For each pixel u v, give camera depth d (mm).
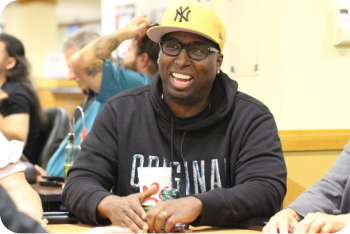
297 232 1840
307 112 2855
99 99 3145
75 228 2006
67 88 6750
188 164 2209
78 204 2033
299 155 2822
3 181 2008
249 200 1999
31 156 4230
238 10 2893
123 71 3123
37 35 8641
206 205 1899
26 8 8625
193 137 2232
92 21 8641
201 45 2156
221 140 2229
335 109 2869
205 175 2201
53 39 8703
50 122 4340
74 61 3074
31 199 1981
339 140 2832
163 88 2244
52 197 2406
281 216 1942
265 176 2100
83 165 2186
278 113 2848
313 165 2832
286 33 2834
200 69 2158
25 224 861
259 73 2857
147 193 1935
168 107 2250
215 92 2285
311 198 2072
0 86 3965
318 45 2852
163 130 2240
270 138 2189
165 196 1970
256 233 1911
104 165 2199
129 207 1888
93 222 1999
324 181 2148
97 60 3066
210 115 2266
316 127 2855
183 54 2150
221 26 2223
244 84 2898
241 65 2902
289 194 2814
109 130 2254
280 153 2195
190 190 2193
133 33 3135
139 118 2270
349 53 2871
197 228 2027
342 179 2131
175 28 2129
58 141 4242
